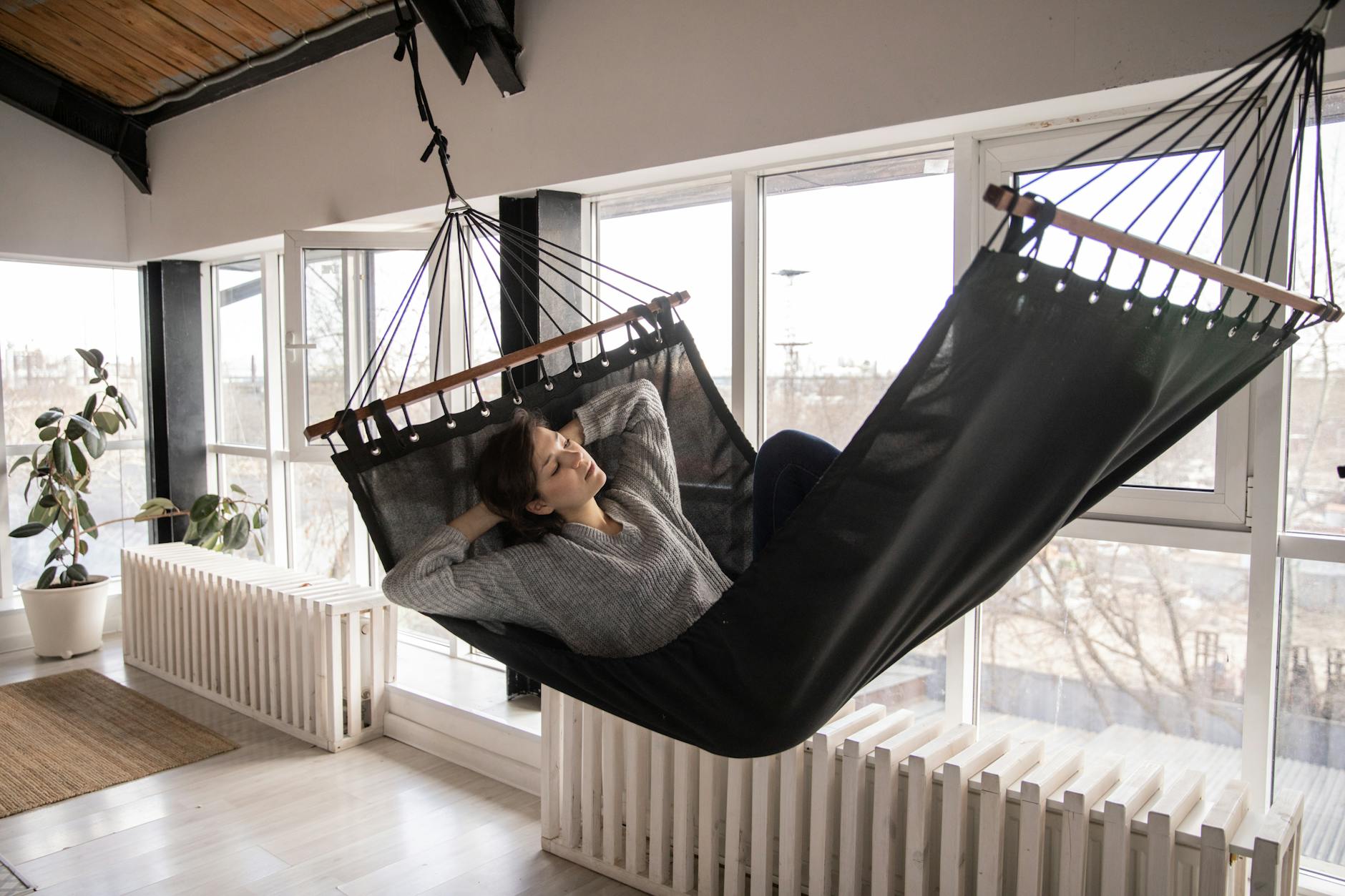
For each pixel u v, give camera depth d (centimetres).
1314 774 205
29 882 263
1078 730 231
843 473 132
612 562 178
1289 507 203
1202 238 205
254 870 270
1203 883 176
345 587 384
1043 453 134
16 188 458
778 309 274
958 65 212
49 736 368
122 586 461
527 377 316
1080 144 216
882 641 160
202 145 439
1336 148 193
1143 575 219
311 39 365
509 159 308
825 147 243
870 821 224
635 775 258
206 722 387
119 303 514
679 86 262
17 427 487
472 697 357
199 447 508
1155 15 186
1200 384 152
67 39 412
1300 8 171
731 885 240
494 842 288
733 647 150
